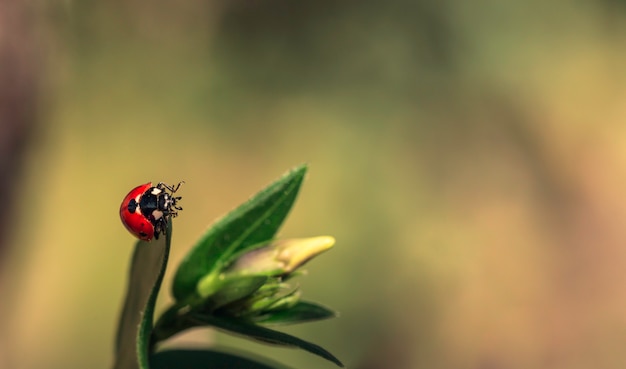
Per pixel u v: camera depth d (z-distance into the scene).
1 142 0.42
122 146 0.48
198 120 0.50
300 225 0.47
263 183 0.49
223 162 0.49
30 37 0.43
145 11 0.51
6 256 0.42
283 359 0.40
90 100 0.48
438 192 0.50
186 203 0.47
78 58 0.48
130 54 0.50
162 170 0.48
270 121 0.51
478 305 0.46
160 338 0.21
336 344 0.43
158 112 0.50
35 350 0.41
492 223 0.50
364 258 0.46
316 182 0.49
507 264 0.48
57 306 0.42
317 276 0.44
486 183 0.51
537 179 0.52
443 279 0.46
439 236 0.48
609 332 0.47
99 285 0.43
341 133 0.51
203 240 0.21
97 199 0.46
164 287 0.40
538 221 0.51
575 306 0.48
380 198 0.49
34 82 0.43
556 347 0.46
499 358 0.45
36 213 0.44
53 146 0.45
